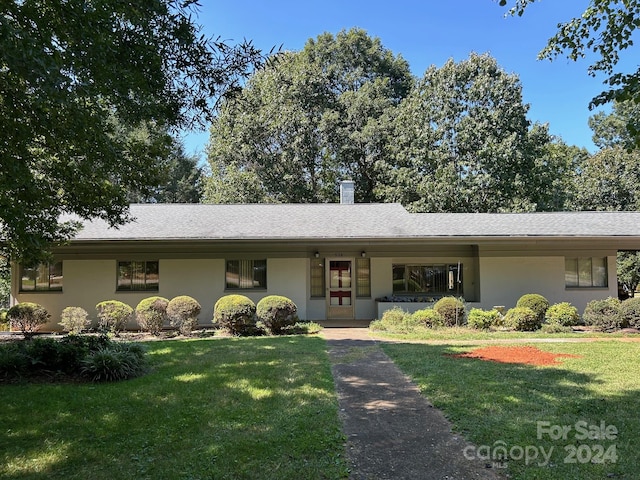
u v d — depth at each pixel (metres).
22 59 3.22
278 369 7.06
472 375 6.59
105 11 4.07
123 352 6.88
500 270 14.30
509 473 3.47
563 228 13.79
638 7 6.30
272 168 26.02
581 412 4.84
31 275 13.42
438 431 4.42
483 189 22.81
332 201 28.16
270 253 14.02
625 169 24.53
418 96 25.31
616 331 11.45
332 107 27.95
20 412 4.96
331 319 14.80
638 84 5.21
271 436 4.19
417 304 13.95
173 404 5.22
